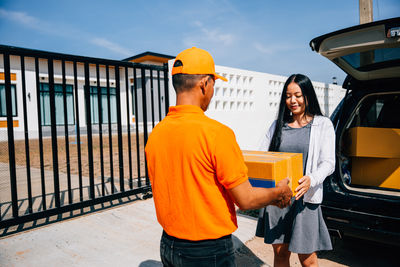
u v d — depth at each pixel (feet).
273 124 7.21
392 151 9.23
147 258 8.91
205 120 3.73
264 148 7.14
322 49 7.62
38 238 10.21
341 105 10.34
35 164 25.91
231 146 3.56
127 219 12.00
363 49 7.30
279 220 6.30
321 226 6.22
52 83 11.27
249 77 22.61
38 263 8.59
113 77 66.85
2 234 10.57
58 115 57.77
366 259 9.29
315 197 5.96
